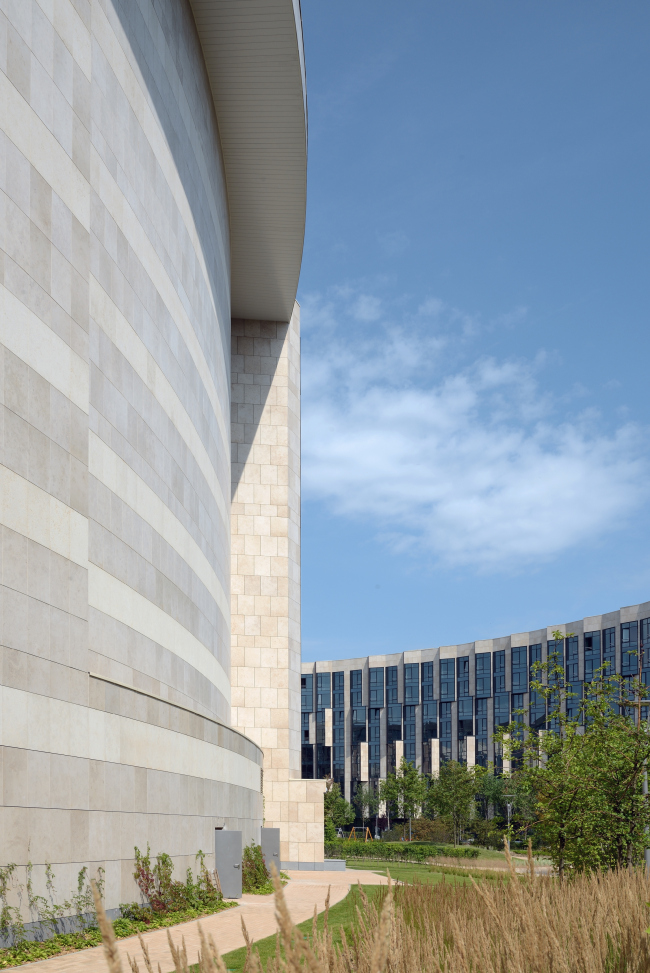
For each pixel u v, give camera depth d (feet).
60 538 49.55
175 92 81.71
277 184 115.34
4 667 42.57
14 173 47.01
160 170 75.36
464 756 315.78
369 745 343.46
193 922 55.83
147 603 66.59
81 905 48.21
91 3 59.62
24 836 43.19
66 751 48.26
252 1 88.48
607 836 68.08
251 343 149.89
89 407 55.52
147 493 67.72
